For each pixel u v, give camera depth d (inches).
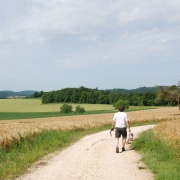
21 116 4212.6
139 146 703.1
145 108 5511.8
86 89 7564.0
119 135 665.0
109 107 5974.4
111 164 517.7
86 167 495.2
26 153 624.1
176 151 554.6
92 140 927.0
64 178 422.3
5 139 679.7
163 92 2960.1
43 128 1091.9
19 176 437.7
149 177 418.3
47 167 502.0
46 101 7086.6
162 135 821.9
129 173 446.0
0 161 546.6
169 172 420.5
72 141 914.1
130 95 6599.4
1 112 5012.3
